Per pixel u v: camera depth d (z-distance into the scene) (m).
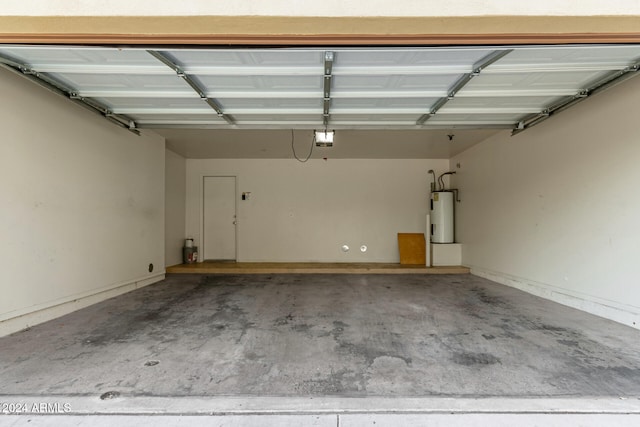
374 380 1.96
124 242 4.34
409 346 2.50
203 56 2.29
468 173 6.11
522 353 2.35
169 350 2.42
